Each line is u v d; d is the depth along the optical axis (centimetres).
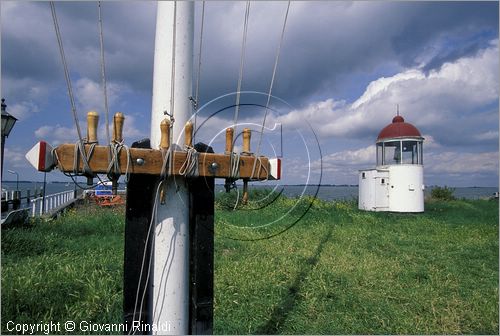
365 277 590
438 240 955
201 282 228
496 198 2372
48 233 773
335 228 1047
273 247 771
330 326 420
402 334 412
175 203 210
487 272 654
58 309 409
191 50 221
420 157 1638
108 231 847
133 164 192
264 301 469
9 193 1166
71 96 186
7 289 411
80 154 183
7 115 706
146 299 212
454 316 455
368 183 1605
